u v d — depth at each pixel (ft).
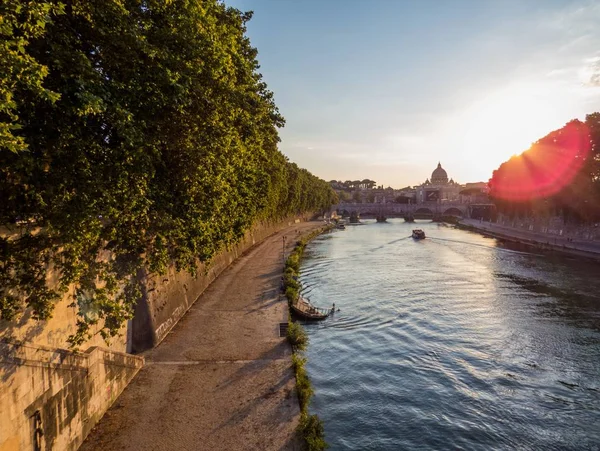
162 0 46.14
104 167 40.68
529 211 347.36
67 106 34.40
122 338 74.43
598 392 82.38
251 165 98.02
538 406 77.87
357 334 113.70
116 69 42.45
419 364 94.99
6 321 41.57
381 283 176.96
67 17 37.86
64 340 52.49
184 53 47.16
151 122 45.60
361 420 72.95
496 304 141.90
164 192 54.70
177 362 74.90
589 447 66.59
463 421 73.05
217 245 88.94
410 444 66.90
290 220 420.36
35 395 42.78
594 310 133.18
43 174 37.14
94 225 41.34
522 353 100.53
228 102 55.77
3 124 26.18
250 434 53.78
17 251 39.37
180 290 104.63
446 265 221.25
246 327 94.43
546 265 214.28
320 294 157.89
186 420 56.65
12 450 39.19
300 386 65.72
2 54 26.61
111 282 48.44
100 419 56.75
